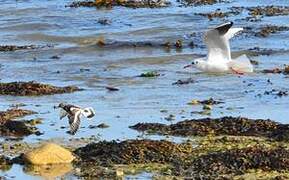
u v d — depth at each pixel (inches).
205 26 1908.2
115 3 2235.5
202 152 953.5
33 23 1958.7
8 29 1921.8
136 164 919.0
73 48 1707.7
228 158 907.4
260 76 1403.8
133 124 1100.5
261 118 1127.6
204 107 1192.2
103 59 1595.7
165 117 1137.4
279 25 1894.7
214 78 1397.6
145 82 1389.0
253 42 1720.0
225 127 1052.5
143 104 1229.7
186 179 860.6
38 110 1199.6
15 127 1074.1
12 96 1306.6
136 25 1941.4
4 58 1635.1
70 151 966.4
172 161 922.1
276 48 1653.5
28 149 994.1
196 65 962.1
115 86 1371.8
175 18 1998.0
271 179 860.6
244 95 1279.5
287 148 960.3
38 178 888.3
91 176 883.4
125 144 959.6
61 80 1441.9
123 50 1681.8
